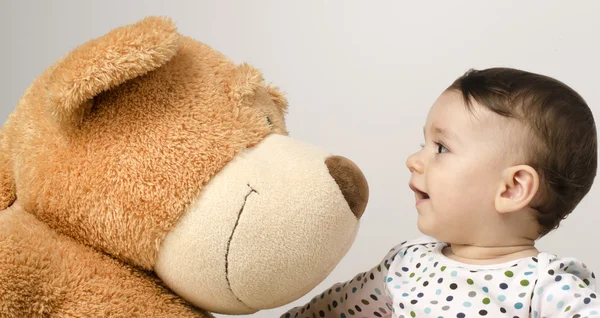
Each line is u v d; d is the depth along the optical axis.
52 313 0.76
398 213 1.71
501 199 0.94
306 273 0.83
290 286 0.84
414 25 1.71
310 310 1.13
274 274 0.81
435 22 1.69
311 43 1.78
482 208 0.95
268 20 1.81
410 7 1.71
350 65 1.76
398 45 1.72
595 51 1.55
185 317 0.84
